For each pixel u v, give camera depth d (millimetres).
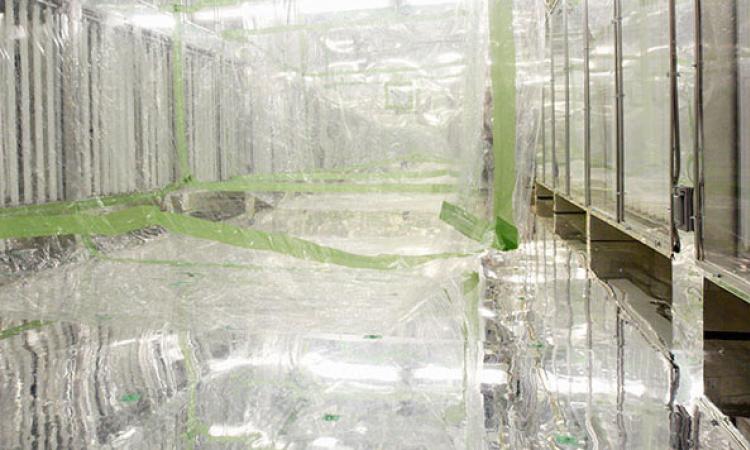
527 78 1780
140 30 1944
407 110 2004
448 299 2166
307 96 2000
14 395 1688
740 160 1554
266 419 1596
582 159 3459
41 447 1445
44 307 2104
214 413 1618
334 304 2062
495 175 1829
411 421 1589
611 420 1567
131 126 1976
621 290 2871
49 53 1959
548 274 3227
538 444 1473
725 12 1596
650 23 2221
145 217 2020
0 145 1994
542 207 5637
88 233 2033
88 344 2023
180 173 1999
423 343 2043
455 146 1938
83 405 1643
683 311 1950
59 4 1943
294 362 1902
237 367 1891
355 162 2033
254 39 1966
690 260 1902
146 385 1764
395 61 1977
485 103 1797
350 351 1998
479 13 1776
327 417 1594
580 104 3516
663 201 2096
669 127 1998
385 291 2027
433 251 2014
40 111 1979
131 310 2098
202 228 2031
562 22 4156
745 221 1543
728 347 1758
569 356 2014
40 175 2002
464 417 1596
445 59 1952
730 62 1599
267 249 2045
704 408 1597
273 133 2004
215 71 1968
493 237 1874
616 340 2170
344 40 1978
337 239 2051
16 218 2016
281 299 2053
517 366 1928
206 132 1988
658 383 1785
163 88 1959
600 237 3262
